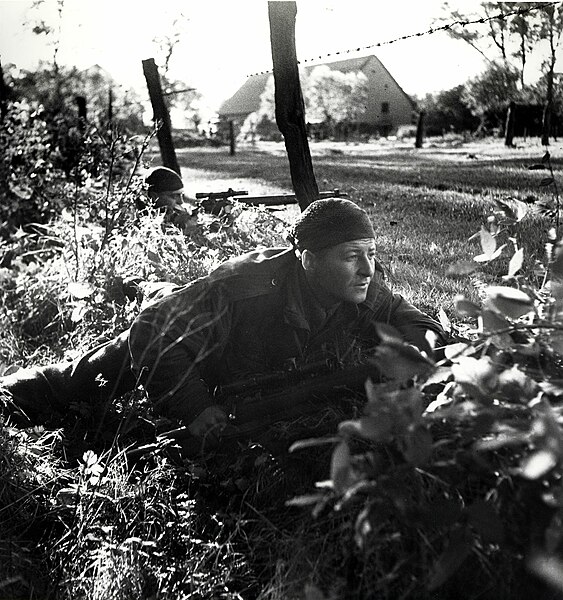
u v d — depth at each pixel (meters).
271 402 3.31
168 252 5.43
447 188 9.93
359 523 1.92
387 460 2.60
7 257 7.61
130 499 3.05
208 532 2.89
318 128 51.56
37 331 5.41
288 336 3.44
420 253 5.97
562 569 1.73
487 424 1.97
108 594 2.63
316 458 2.97
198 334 3.34
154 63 9.23
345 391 3.33
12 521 3.04
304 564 2.45
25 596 2.66
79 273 5.62
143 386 3.64
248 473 3.11
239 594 2.56
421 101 39.09
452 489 2.31
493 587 2.14
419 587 2.20
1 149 8.86
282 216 7.19
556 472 1.85
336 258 3.13
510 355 2.42
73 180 8.36
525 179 9.88
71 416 3.87
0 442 3.35
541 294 2.79
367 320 3.51
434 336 2.25
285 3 5.06
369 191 10.20
